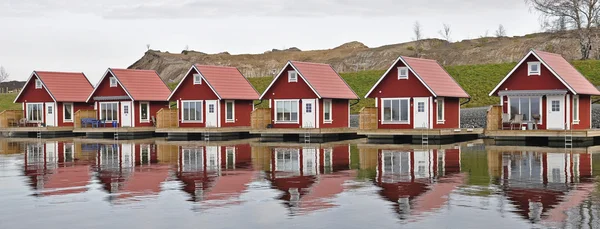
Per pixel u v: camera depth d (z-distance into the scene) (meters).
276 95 42.00
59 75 52.97
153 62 139.12
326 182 18.53
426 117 36.97
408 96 37.53
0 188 18.14
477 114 44.19
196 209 14.62
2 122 52.47
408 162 23.53
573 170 20.31
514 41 98.81
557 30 61.91
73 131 48.56
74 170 22.45
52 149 33.00
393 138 36.88
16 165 24.41
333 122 41.69
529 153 26.50
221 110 44.00
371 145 33.19
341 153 27.89
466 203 14.81
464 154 26.47
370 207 14.59
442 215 13.57
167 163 24.39
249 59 138.00
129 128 46.00
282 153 28.25
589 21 59.81
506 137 34.56
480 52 96.94
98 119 49.06
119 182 19.11
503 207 14.26
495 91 36.03
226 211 14.37
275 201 15.52
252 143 36.41
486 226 12.52
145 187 18.02
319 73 42.47
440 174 19.89
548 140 33.03
